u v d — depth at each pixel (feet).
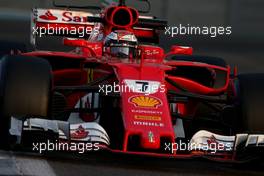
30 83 52.90
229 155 53.42
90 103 58.85
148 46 64.18
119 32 63.16
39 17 82.23
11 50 66.18
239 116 54.34
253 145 52.06
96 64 60.39
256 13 172.04
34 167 48.44
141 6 176.14
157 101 53.26
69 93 60.75
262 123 53.52
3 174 45.19
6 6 175.11
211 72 64.08
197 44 144.36
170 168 52.95
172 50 64.18
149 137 50.31
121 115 53.42
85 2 166.40
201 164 56.34
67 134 51.70
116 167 51.11
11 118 52.19
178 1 177.17
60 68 61.98
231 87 59.52
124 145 50.88
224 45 145.38
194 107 63.00
